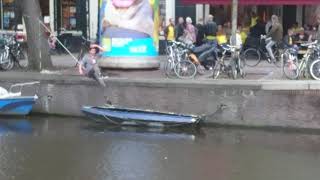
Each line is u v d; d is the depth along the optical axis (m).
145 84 15.34
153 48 18.30
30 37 18.34
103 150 12.35
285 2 21.89
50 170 10.73
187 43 17.69
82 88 15.91
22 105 15.98
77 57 21.58
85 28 25.41
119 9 17.92
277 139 13.62
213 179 10.33
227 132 14.40
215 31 21.56
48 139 13.39
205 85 14.90
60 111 16.22
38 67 18.28
